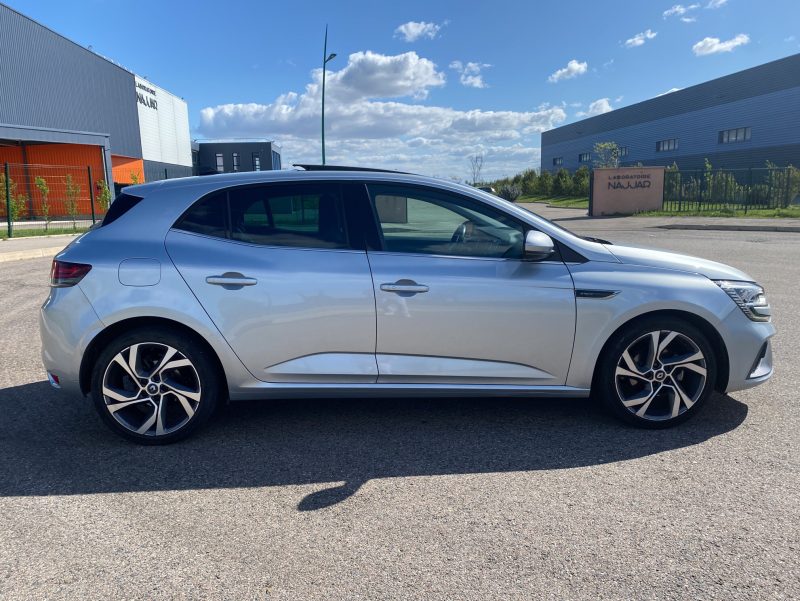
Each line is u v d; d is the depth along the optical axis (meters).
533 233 3.42
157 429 3.46
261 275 3.40
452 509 2.78
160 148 44.19
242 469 3.20
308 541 2.53
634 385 3.67
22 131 25.12
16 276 10.20
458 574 2.30
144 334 3.39
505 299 3.46
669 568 2.32
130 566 2.36
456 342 3.49
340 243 3.51
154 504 2.84
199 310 3.36
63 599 2.17
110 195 26.42
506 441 3.53
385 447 3.47
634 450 3.38
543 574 2.30
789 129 35.62
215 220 3.53
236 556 2.43
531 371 3.56
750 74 38.28
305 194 3.56
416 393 3.54
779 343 5.46
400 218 3.56
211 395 3.50
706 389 3.59
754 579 2.25
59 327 3.38
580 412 3.98
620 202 25.55
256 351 3.43
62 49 30.47
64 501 2.86
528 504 2.81
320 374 3.47
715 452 3.32
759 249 12.38
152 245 3.44
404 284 3.42
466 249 3.55
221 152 56.69
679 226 18.41
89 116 32.84
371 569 2.34
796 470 3.09
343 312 3.42
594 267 3.57
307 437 3.62
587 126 62.00
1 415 3.96
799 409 3.92
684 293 3.52
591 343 3.54
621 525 2.62
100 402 3.42
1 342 5.81
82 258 3.41
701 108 43.22
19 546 2.49
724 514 2.69
